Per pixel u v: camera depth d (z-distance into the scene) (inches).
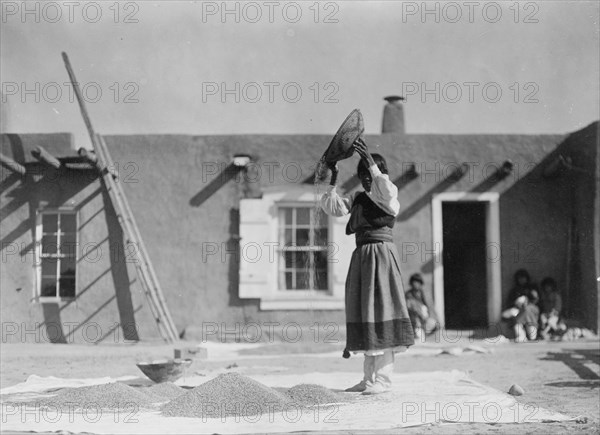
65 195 601.6
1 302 595.8
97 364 436.8
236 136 628.1
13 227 600.7
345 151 285.1
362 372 383.9
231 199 624.7
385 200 282.2
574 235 628.4
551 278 623.5
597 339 588.4
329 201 294.0
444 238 691.4
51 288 602.5
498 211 634.8
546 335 600.7
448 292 685.3
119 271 598.5
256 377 355.3
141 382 332.5
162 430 216.4
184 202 623.5
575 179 627.8
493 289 628.7
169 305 614.2
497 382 354.3
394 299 281.6
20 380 358.0
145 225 620.1
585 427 228.7
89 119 593.0
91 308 596.1
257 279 613.3
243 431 215.3
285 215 624.1
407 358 480.7
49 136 604.7
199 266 618.8
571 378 370.9
